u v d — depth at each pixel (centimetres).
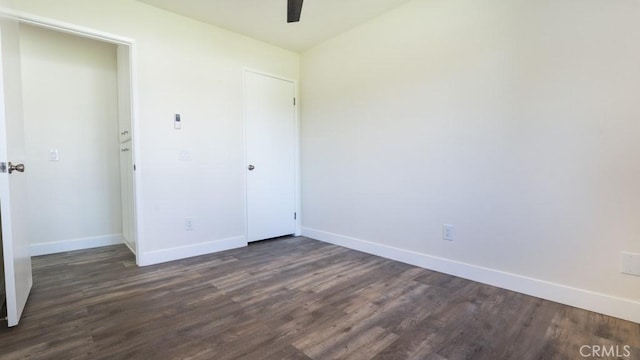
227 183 337
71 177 333
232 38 335
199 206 316
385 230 306
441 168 260
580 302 194
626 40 175
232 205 342
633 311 177
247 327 174
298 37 350
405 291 224
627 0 174
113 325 175
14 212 178
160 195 290
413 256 283
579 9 189
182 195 304
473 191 241
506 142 222
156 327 173
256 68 357
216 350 152
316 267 278
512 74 217
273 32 337
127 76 297
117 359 145
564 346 156
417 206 278
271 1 273
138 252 278
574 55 192
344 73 341
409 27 278
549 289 206
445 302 205
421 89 271
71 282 240
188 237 309
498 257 230
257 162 364
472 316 186
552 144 202
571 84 193
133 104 272
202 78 313
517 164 218
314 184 387
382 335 166
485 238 236
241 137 347
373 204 316
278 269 272
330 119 361
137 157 275
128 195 325
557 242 203
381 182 307
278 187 386
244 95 348
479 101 235
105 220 355
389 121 298
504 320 181
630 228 177
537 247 211
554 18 198
